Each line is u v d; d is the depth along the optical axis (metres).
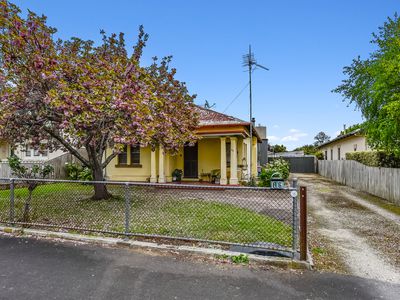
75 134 6.18
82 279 3.51
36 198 8.93
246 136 14.89
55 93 5.84
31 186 5.97
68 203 8.20
